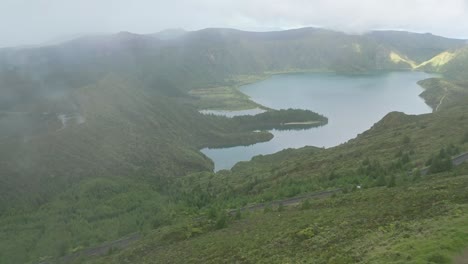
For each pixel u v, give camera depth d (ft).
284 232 257.75
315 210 326.24
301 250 206.28
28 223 605.31
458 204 207.41
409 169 462.19
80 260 435.12
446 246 144.25
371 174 465.06
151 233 431.43
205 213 495.82
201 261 253.65
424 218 197.06
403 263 137.59
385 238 177.58
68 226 579.48
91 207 655.76
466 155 458.09
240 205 489.26
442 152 451.53
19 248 514.27
